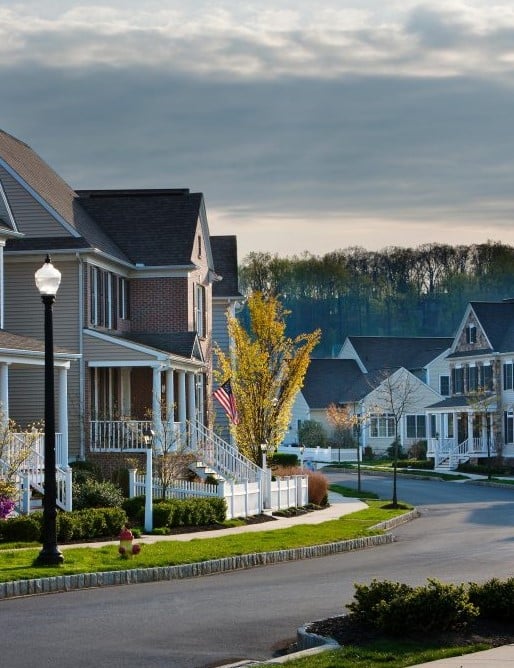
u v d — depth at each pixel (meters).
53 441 28.83
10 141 58.53
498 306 101.62
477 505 60.34
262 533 39.72
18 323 53.03
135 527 40.00
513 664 16.84
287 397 58.50
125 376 58.28
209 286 65.75
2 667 17.47
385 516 49.88
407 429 116.19
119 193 67.38
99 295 54.75
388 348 130.50
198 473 51.09
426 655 17.64
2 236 47.75
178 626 21.28
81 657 18.27
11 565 28.02
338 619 20.80
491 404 96.94
